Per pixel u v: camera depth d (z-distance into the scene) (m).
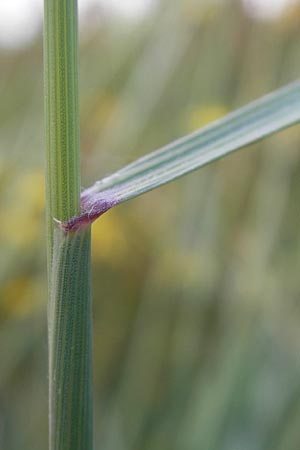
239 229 0.28
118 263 0.28
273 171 0.28
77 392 0.11
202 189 0.29
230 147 0.10
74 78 0.10
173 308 0.27
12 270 0.27
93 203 0.10
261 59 0.32
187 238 0.28
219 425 0.24
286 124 0.10
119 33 0.35
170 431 0.25
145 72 0.33
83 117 0.32
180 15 0.34
